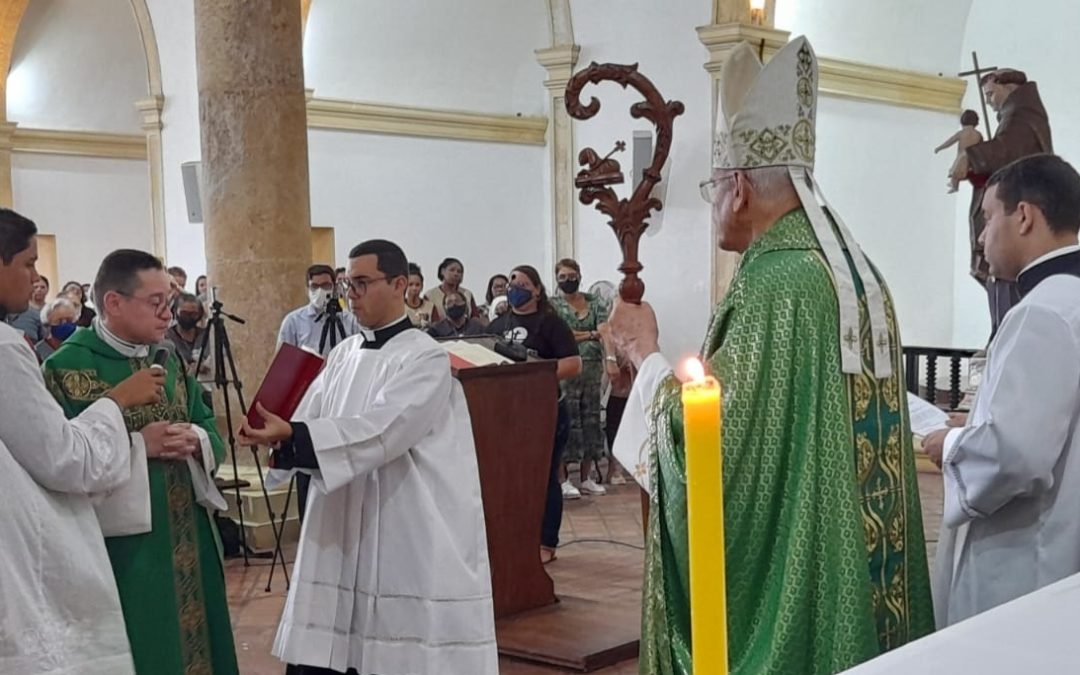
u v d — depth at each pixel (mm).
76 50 15258
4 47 14602
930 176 12492
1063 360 2311
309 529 3564
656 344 2389
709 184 2395
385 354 3570
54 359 3250
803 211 2219
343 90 12133
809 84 2266
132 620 3201
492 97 12844
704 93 10562
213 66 7004
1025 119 6309
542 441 5496
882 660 1112
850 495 2098
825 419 2109
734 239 2312
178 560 3316
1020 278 2514
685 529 2113
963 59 12617
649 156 10688
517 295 6926
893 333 2264
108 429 2984
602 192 2424
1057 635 1173
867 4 11602
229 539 6715
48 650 2758
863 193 11859
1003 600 2467
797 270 2143
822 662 2070
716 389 1011
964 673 1061
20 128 14977
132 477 3154
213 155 7043
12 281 2848
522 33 12422
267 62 6980
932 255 12594
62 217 15430
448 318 8992
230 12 6938
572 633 5039
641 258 10977
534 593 5488
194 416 3561
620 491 8812
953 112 12594
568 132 11891
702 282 10594
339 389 3650
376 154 12281
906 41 12070
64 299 8023
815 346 2115
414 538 3471
